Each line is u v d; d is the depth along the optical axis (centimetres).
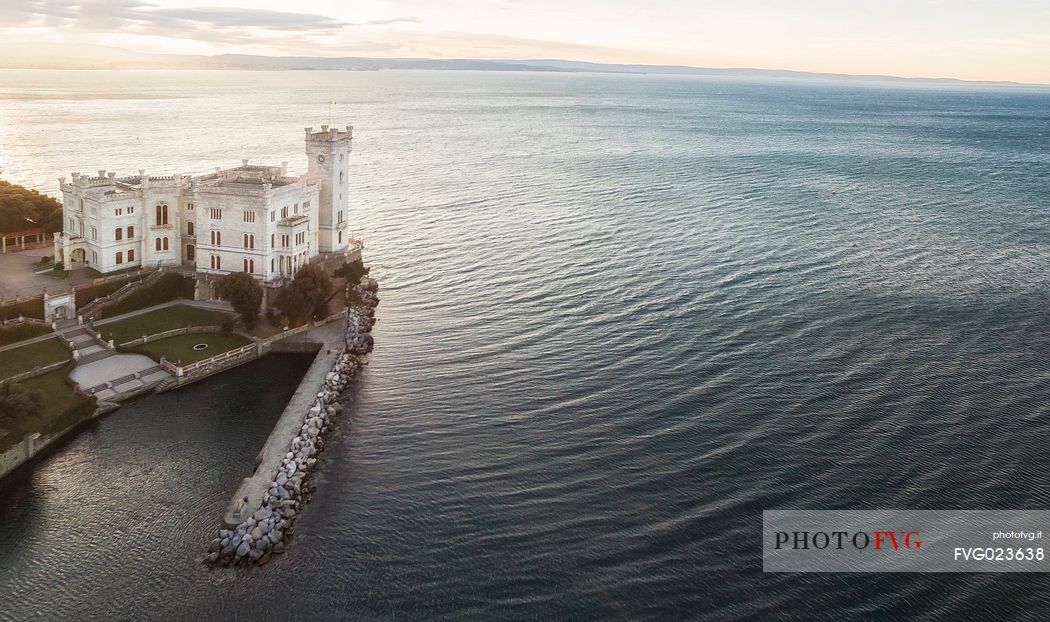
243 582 7150
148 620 6706
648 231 19775
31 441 9106
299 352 12544
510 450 9256
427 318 13700
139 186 13875
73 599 6944
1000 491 8338
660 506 8119
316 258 14888
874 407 10112
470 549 7538
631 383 10881
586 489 8438
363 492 8494
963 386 10719
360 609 6819
